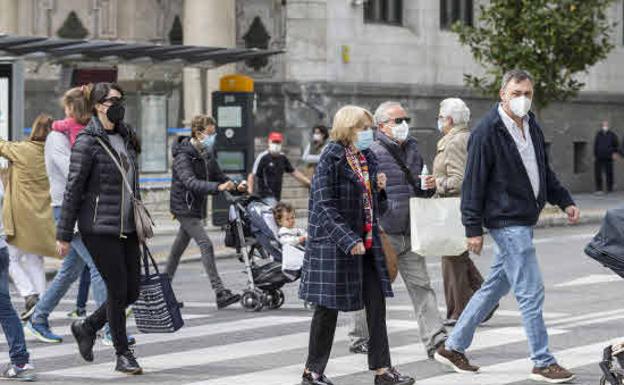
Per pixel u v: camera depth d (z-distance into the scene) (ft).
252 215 88.38
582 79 245.04
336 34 209.26
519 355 67.56
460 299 77.00
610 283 102.53
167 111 167.02
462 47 225.97
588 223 177.06
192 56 152.25
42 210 85.20
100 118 62.03
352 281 56.80
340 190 56.65
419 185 67.41
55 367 65.41
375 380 58.23
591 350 68.95
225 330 78.33
